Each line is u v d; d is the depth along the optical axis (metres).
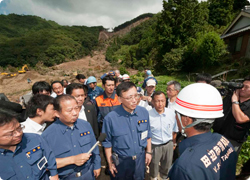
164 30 21.64
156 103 2.30
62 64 74.88
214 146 1.07
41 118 1.93
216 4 23.78
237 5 23.55
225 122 2.21
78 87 2.57
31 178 1.34
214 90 1.16
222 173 1.01
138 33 94.31
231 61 13.63
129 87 1.77
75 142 1.77
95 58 93.75
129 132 1.95
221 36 15.90
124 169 2.00
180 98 1.22
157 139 2.44
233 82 2.06
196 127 1.12
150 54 33.88
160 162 2.68
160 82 13.88
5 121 1.12
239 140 2.10
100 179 2.82
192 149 1.05
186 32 20.92
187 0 20.92
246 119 1.90
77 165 1.70
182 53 19.05
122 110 1.99
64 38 96.81
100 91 4.36
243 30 11.41
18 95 23.86
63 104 1.62
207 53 14.13
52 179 1.55
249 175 2.10
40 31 108.69
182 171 0.96
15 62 71.12
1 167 1.22
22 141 1.35
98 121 3.38
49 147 1.57
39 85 2.83
